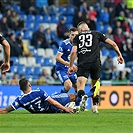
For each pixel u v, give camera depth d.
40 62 63.69
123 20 72.31
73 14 73.88
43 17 71.94
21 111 39.38
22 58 62.38
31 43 65.75
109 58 60.62
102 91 50.38
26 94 33.09
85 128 23.27
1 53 57.94
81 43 32.69
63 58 38.75
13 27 66.88
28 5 71.81
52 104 33.28
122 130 22.42
